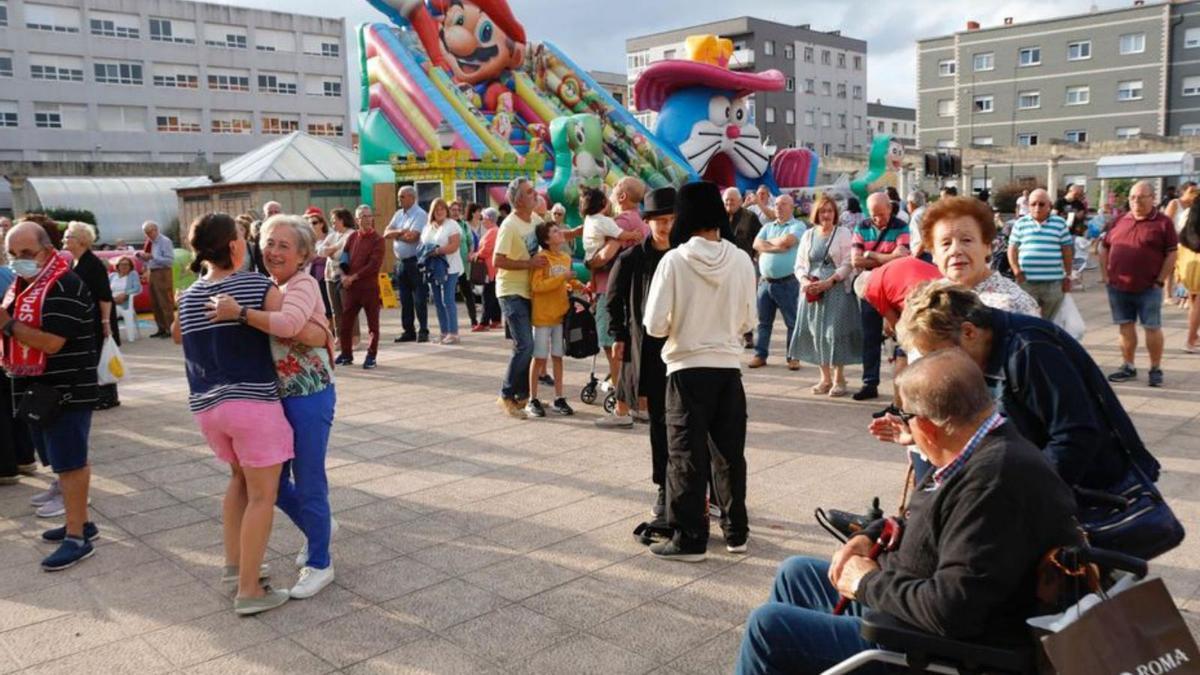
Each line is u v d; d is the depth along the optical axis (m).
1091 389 2.77
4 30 53.00
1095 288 16.73
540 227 7.50
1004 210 29.44
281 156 20.73
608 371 9.58
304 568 4.37
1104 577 2.27
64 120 55.50
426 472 6.16
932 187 39.38
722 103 22.50
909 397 2.43
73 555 4.73
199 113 60.59
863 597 2.50
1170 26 50.22
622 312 5.73
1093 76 52.91
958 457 2.37
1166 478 5.59
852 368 9.79
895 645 2.36
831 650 2.59
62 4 54.84
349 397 8.61
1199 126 50.16
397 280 12.02
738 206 10.58
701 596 4.20
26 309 4.56
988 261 3.65
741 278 4.57
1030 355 2.76
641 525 4.86
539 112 20.14
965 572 2.24
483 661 3.65
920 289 3.05
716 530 5.01
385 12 18.88
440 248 11.46
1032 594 2.27
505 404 7.65
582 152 16.42
